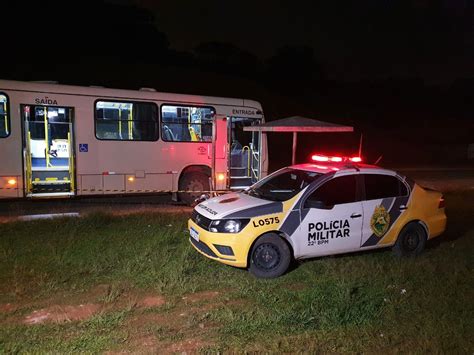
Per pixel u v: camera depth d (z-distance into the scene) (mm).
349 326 4844
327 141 35812
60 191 10984
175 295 5605
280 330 4703
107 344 4305
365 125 42312
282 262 6324
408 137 42969
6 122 10211
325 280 6164
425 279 6320
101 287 5805
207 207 6660
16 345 4199
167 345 4355
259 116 13141
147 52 37312
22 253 6906
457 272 6582
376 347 4438
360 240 6832
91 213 9227
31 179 10641
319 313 5082
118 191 11406
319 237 6512
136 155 11539
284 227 6273
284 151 31344
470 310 5316
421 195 7352
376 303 5398
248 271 6477
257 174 12938
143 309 5164
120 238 7828
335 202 6668
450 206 11977
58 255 6793
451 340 4566
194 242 6750
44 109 10656
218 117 12445
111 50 35375
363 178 6926
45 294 5516
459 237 8898
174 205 12039
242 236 6062
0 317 4848
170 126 11953
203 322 4855
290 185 7027
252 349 4309
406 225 7219
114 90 11250
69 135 10891
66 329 4598
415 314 5188
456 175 22906
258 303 5449
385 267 6789
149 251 7047
